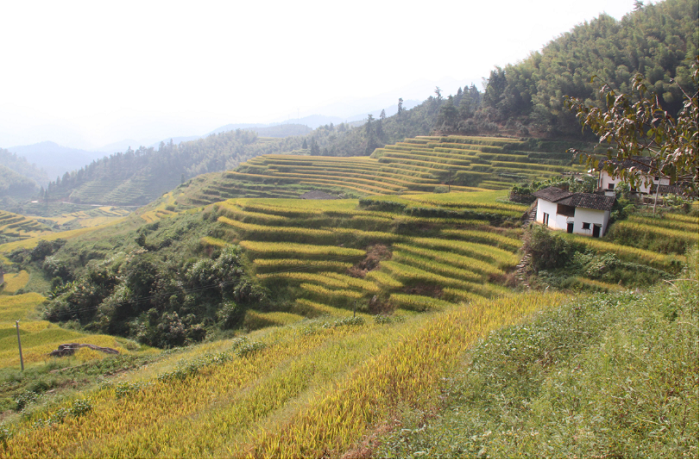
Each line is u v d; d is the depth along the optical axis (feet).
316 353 74.28
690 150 24.16
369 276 160.76
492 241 165.68
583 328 47.37
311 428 41.27
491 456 27.27
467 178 301.22
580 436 25.08
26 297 195.72
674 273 120.06
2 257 308.60
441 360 50.85
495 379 40.88
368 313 144.56
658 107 26.76
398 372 49.80
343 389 48.42
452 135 396.16
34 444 58.54
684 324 32.22
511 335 49.57
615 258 130.62
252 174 404.77
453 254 162.40
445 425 34.17
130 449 52.75
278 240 191.72
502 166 305.53
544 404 31.53
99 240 305.94
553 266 138.72
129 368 107.65
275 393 59.88
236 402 60.23
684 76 246.27
